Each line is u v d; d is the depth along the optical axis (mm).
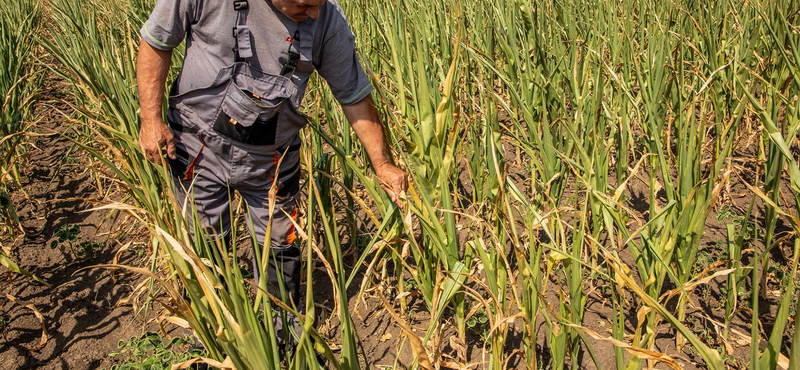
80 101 4285
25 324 2791
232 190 2342
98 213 3818
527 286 1924
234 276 1572
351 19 4734
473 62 4270
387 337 2641
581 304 2168
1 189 3477
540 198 2957
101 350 2635
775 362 1433
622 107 2861
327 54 2070
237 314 1407
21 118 4164
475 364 2078
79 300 2959
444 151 2148
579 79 3422
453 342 2428
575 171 2205
